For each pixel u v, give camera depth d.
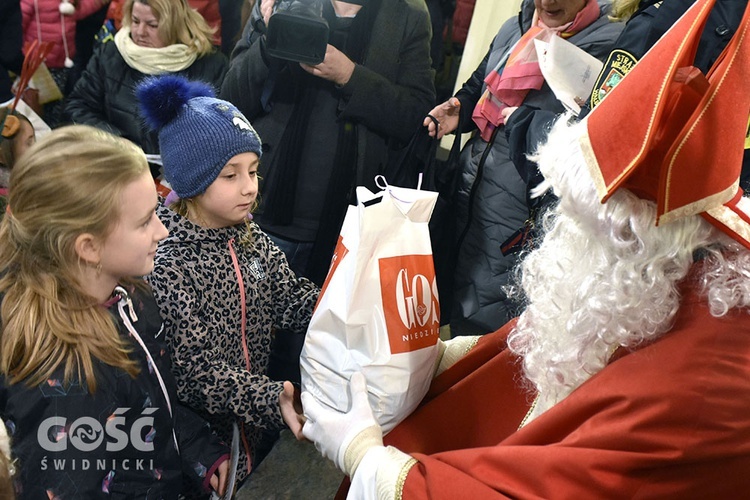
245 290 1.38
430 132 1.97
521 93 1.82
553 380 0.98
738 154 0.77
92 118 2.29
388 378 1.10
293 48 1.84
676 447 0.80
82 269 1.02
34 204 0.98
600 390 0.87
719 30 1.28
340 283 1.12
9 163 1.76
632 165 0.75
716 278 0.82
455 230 2.08
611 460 0.82
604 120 0.81
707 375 0.80
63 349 0.98
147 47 2.19
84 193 0.97
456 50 2.24
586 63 1.63
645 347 0.86
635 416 0.83
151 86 1.28
